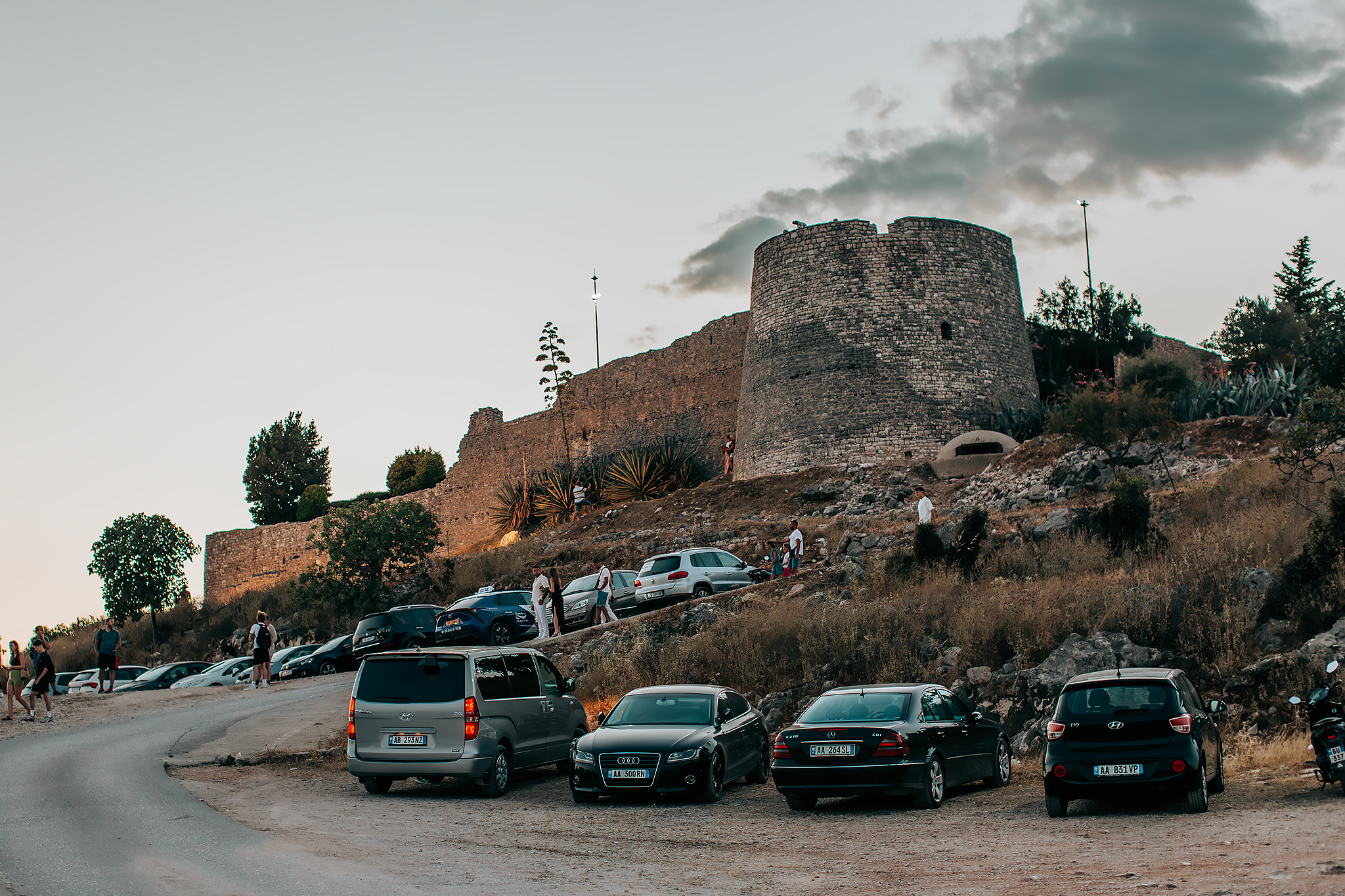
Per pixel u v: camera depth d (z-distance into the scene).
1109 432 34.03
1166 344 63.34
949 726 14.09
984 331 50.81
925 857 9.94
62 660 54.75
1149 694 11.83
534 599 28.95
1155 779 11.37
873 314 49.88
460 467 75.44
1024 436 46.66
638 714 15.52
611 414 66.38
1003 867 9.21
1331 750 11.23
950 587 23.00
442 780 17.16
